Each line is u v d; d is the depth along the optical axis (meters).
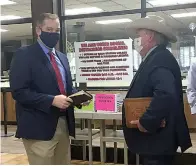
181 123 1.77
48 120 1.93
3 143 5.20
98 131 3.94
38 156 1.95
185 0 4.73
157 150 1.72
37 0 4.46
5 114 6.04
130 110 1.75
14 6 6.61
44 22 1.98
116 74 3.90
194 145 4.45
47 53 2.01
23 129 1.94
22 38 8.05
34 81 1.93
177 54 4.82
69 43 4.61
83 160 4.21
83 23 4.91
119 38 3.98
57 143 2.05
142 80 1.75
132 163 3.95
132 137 1.79
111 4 6.29
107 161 4.16
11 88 1.92
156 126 1.66
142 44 1.83
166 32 1.80
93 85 4.18
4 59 3.61
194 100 2.95
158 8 4.23
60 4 4.64
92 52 3.99
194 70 2.95
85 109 3.60
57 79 2.00
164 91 1.64
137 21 1.82
